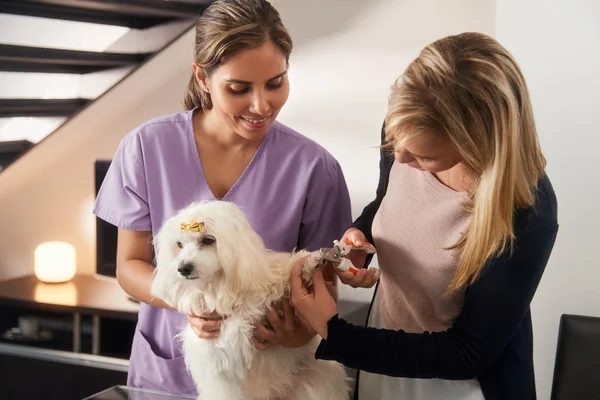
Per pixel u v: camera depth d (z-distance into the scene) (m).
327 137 2.88
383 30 2.74
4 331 3.42
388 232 1.41
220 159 1.60
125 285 1.61
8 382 3.23
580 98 2.09
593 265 2.17
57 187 3.52
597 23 2.03
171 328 1.66
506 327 1.17
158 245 1.45
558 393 2.10
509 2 2.10
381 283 1.55
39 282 3.37
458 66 1.06
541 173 1.18
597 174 2.12
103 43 3.20
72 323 3.32
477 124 1.05
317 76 2.85
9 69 2.89
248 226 1.41
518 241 1.14
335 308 1.27
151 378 1.71
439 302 1.34
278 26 1.35
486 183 1.07
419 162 1.15
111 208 1.64
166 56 3.15
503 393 1.29
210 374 1.44
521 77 1.09
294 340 1.40
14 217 3.62
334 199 1.63
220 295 1.37
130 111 3.29
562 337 2.13
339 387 1.57
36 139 3.32
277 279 1.38
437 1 2.66
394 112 1.10
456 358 1.19
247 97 1.35
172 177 1.60
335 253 1.34
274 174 1.59
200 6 2.86
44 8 2.72
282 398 1.51
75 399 3.11
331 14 2.79
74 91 3.21
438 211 1.30
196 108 1.64
